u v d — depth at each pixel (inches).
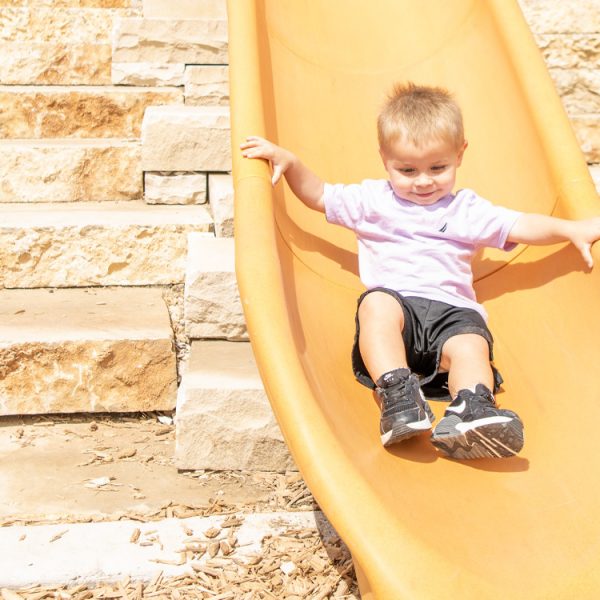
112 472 167.3
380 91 192.1
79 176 231.9
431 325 139.5
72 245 208.1
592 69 256.2
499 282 157.2
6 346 178.9
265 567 139.9
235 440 168.4
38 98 248.2
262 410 167.8
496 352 147.7
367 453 119.0
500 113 177.0
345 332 149.1
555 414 130.3
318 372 129.7
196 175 230.5
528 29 184.1
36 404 182.9
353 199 154.3
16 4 278.1
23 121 249.3
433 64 194.9
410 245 149.6
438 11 202.8
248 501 159.8
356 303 156.2
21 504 154.7
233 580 136.6
